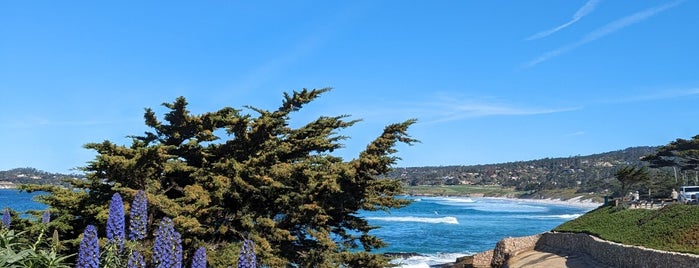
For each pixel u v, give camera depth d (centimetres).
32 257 1211
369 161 2644
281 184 2345
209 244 2312
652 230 4088
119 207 1210
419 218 13050
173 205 2105
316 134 2752
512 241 5509
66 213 2112
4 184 14625
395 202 2862
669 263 3172
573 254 4616
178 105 2331
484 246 7800
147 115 2383
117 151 2152
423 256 6588
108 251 1197
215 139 2420
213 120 2419
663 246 3647
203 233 2256
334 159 2795
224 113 2425
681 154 8975
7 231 1379
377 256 2639
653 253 3353
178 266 1124
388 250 7131
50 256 1241
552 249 5119
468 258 5906
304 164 2486
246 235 2403
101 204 2127
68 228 2039
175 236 1129
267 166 2466
